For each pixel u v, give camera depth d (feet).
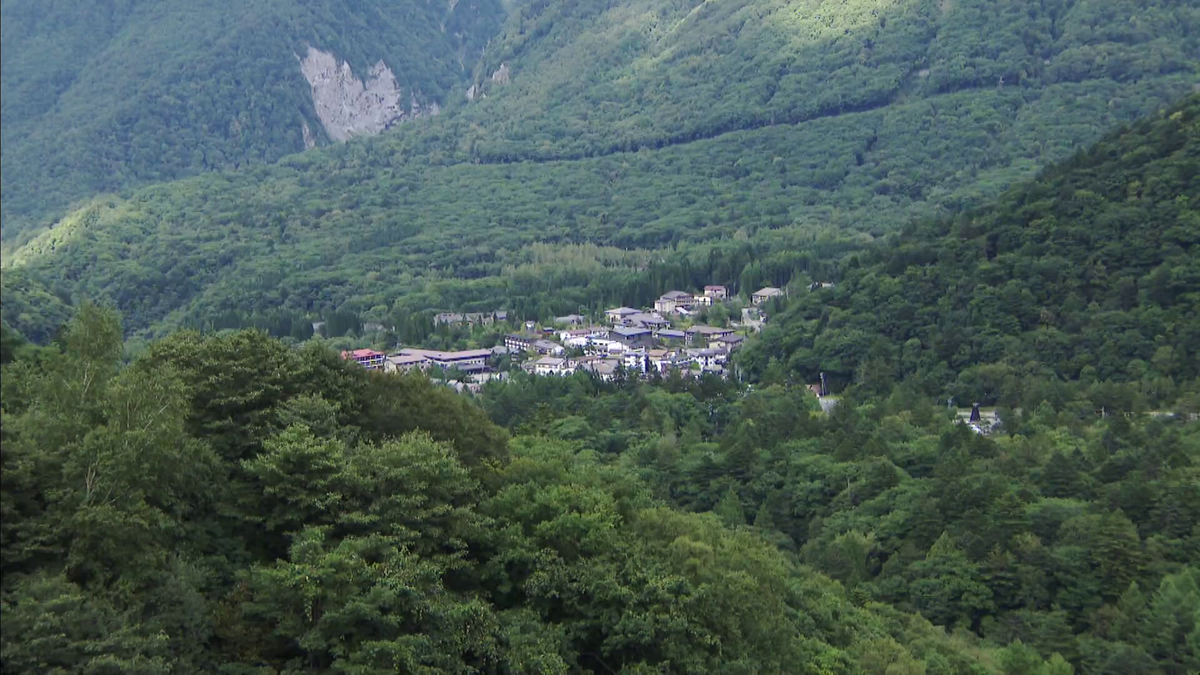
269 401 295.89
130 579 221.66
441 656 237.66
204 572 242.99
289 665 236.63
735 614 290.35
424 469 271.49
